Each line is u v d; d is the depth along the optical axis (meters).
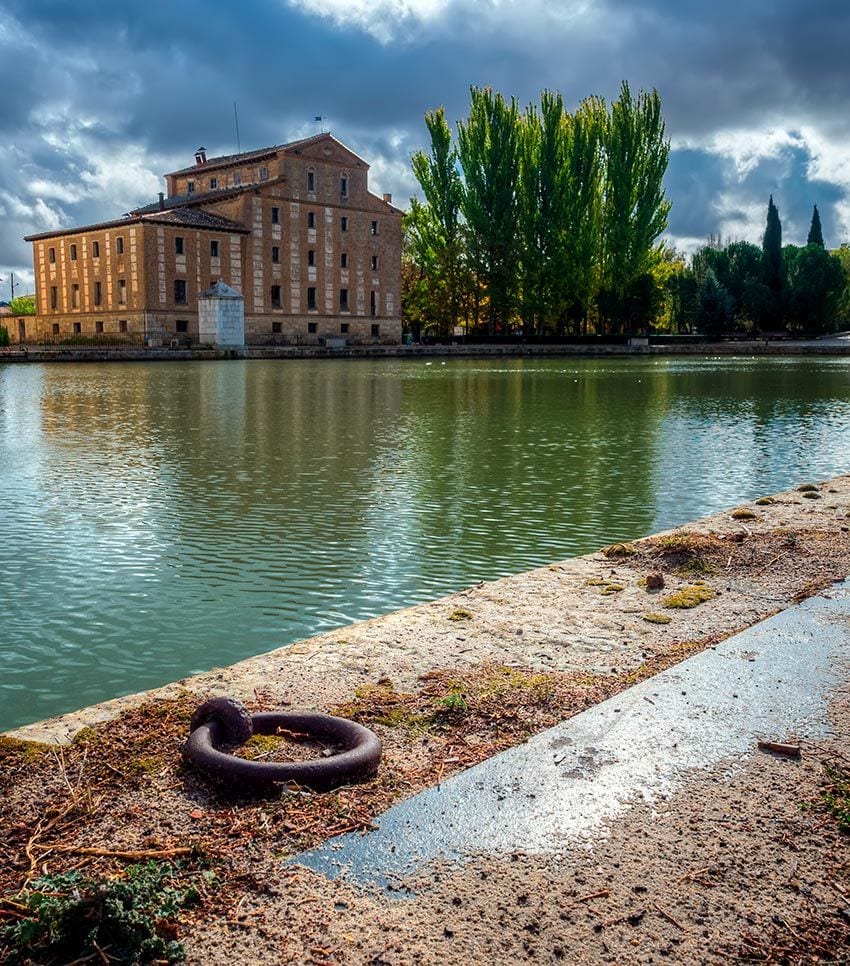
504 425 21.05
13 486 13.02
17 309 108.06
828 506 9.43
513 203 73.38
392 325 77.25
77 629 7.30
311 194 70.50
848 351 69.50
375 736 3.73
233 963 2.46
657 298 76.94
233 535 10.23
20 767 3.60
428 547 9.80
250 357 62.75
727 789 3.38
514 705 4.29
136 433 19.17
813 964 2.47
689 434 19.34
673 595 6.19
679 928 2.60
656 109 72.50
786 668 4.61
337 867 2.91
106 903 2.57
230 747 3.74
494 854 2.97
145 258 62.03
